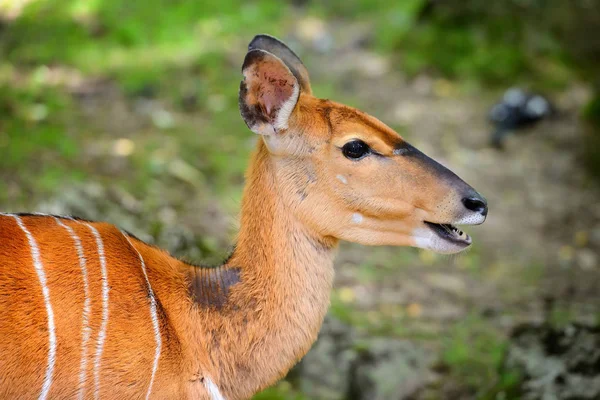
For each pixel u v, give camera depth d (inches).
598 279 434.3
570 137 598.9
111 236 208.4
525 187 531.5
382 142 215.6
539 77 683.4
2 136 468.8
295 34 738.2
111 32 659.4
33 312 188.7
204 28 706.8
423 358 331.6
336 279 412.5
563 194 526.9
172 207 432.1
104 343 194.7
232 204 446.0
